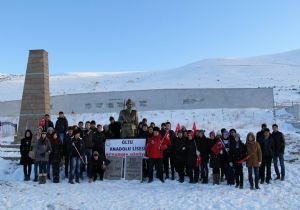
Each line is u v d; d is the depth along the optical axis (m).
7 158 17.02
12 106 42.19
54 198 11.08
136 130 15.57
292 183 12.98
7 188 12.55
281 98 46.94
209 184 13.38
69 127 14.98
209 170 15.32
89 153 14.38
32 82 20.77
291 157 16.83
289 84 59.19
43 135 13.98
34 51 20.97
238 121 29.19
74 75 93.12
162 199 10.95
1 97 64.00
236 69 76.19
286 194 11.51
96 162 14.35
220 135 13.80
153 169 15.28
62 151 14.31
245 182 13.46
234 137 12.85
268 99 37.16
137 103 38.94
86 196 11.41
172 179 14.18
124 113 15.66
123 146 14.91
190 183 13.62
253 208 9.95
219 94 37.81
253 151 12.35
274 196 11.27
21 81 84.88
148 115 34.25
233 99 37.50
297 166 15.49
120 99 39.09
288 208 9.98
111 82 73.62
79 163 14.06
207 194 11.52
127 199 11.02
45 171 13.92
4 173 15.83
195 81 64.06
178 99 38.34
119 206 10.23
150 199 10.98
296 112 30.50
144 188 12.76
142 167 14.53
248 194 11.51
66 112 40.06
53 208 10.04
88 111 39.50
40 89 20.66
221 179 13.95
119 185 13.45
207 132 24.22
